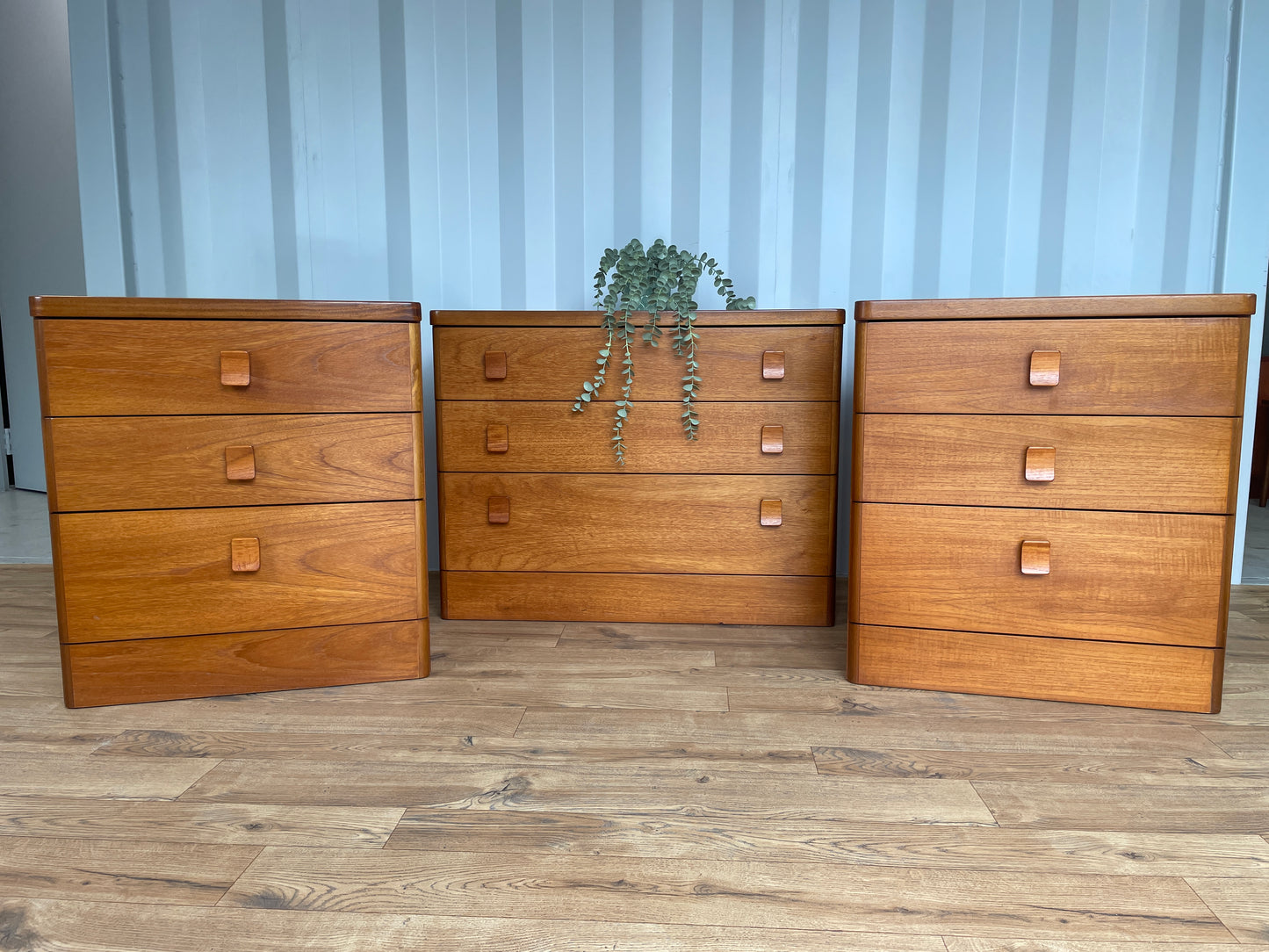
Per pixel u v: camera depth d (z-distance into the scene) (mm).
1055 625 1382
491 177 2182
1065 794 1089
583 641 1715
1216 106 2014
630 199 2158
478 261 2215
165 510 1355
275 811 1042
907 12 2037
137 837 984
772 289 2164
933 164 2090
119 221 2232
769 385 1739
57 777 1130
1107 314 1288
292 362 1377
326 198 2217
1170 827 1010
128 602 1360
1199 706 1344
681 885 895
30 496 3449
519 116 2150
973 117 2066
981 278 2123
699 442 1770
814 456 1755
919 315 1362
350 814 1035
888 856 948
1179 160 2041
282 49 2172
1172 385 1284
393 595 1480
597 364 1752
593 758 1192
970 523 1394
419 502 1476
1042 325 1321
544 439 1794
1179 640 1336
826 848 963
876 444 1416
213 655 1409
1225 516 1291
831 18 2053
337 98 2182
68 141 3061
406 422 1448
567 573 1837
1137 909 856
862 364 1406
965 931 823
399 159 2191
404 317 1420
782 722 1317
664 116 2121
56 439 1297
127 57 2191
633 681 1495
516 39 2123
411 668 1501
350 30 2154
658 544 1812
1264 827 1011
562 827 1006
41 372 1275
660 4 2078
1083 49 2023
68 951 792
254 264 2254
